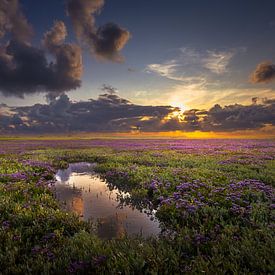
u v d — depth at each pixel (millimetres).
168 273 5020
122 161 24688
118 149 41531
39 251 5898
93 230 7930
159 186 12805
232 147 42500
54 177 17969
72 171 21641
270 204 9000
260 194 10461
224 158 25453
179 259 5461
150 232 7805
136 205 11070
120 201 11781
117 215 9609
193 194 11000
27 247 6145
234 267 4992
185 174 15914
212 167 19203
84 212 9992
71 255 5680
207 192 11172
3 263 5395
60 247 6098
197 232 7082
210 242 6238
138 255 5500
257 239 6160
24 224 7652
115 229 8094
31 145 56438
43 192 12188
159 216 9125
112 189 14508
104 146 51438
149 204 11195
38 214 8172
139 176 15742
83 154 33844
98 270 5059
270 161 22141
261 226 7074
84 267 5184
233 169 18000
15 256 5711
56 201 10672
